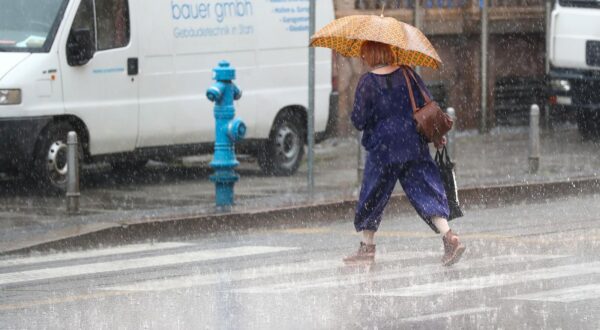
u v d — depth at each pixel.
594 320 15.84
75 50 29.95
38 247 22.91
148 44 31.52
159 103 31.83
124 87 31.05
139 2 31.31
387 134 20.05
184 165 36.44
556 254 21.47
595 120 42.09
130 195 30.36
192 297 17.81
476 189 29.22
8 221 25.89
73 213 26.64
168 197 30.03
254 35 33.84
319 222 26.88
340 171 35.25
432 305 16.89
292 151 34.88
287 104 34.66
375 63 20.27
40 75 29.34
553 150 39.53
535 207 28.88
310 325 15.70
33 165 29.66
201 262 21.31
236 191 30.86
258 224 25.97
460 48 44.00
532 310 16.50
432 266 20.31
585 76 41.25
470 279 18.98
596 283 18.55
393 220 26.75
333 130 37.53
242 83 33.56
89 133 30.42
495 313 16.31
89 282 19.41
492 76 44.81
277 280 19.17
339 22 20.34
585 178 31.45
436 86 43.50
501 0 44.44
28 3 29.97
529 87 45.97
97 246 23.69
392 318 16.05
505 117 45.59
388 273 19.69
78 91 30.08
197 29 32.56
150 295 18.06
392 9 41.81
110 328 15.76
